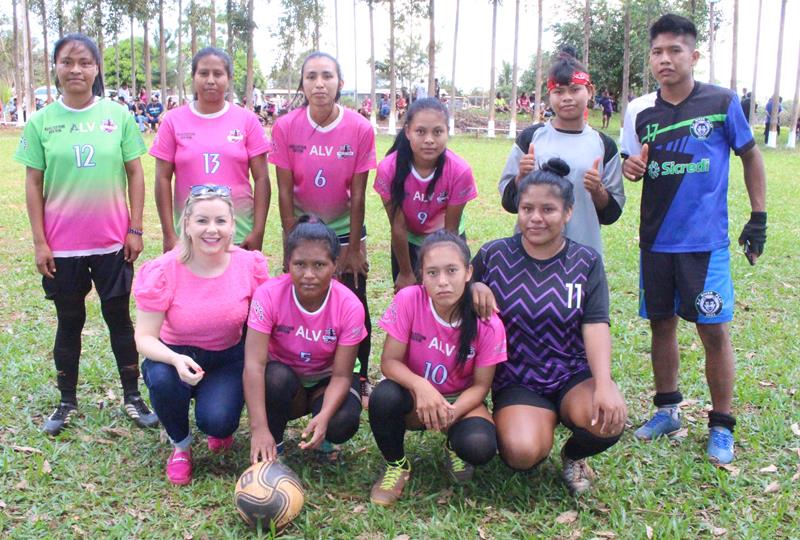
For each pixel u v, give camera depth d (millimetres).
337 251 3764
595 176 4156
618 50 41219
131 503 3727
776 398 4953
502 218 11641
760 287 7746
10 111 39844
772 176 17484
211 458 4191
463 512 3623
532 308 3822
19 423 4551
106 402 4906
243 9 34219
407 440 4398
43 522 3508
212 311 3969
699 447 4375
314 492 3836
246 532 3496
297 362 3957
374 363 5727
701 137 4168
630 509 3725
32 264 8266
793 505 3748
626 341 6094
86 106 4457
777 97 28625
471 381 3912
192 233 3885
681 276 4254
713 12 31141
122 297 4570
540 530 3555
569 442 3812
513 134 32844
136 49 72938
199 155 4574
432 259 3629
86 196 4383
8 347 5730
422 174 4551
